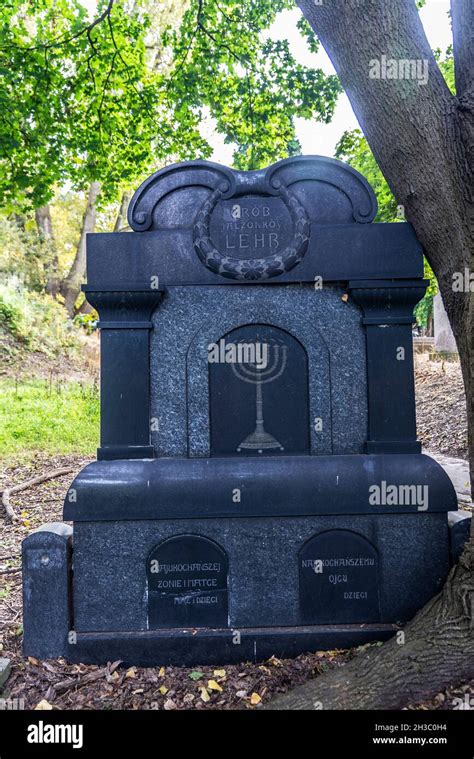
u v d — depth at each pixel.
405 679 2.44
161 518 2.98
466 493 5.39
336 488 3.00
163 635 2.92
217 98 8.54
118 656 2.91
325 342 3.14
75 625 2.97
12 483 6.57
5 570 4.19
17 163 7.68
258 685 2.71
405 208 2.95
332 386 3.14
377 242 3.10
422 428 8.76
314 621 3.02
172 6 13.45
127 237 3.12
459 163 2.57
